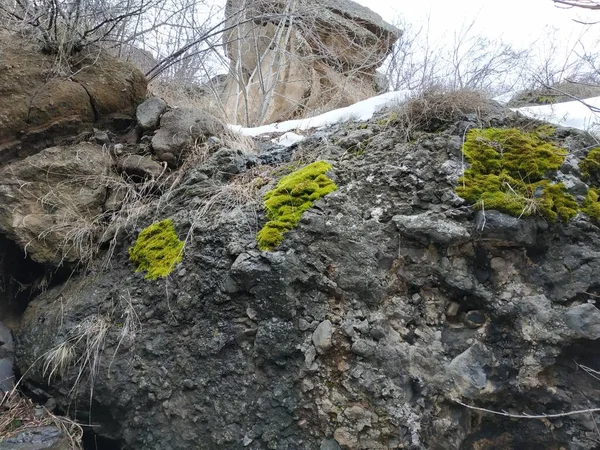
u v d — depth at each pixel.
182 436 2.54
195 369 2.59
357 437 2.24
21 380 2.97
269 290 2.48
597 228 2.47
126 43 4.57
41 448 2.56
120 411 2.72
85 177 3.32
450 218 2.52
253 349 2.51
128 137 3.77
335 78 7.20
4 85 3.33
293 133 4.04
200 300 2.69
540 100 3.95
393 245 2.58
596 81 4.00
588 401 2.30
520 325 2.36
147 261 2.98
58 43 3.62
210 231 2.79
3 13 3.66
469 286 2.44
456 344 2.42
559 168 2.65
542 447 2.36
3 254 3.29
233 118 6.00
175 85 4.85
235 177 3.26
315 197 2.70
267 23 6.91
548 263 2.46
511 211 2.46
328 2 7.52
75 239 3.15
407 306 2.49
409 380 2.32
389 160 2.88
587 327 2.25
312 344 2.40
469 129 2.87
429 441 2.28
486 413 2.37
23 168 3.20
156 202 3.28
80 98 3.57
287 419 2.37
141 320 2.81
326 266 2.52
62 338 2.87
